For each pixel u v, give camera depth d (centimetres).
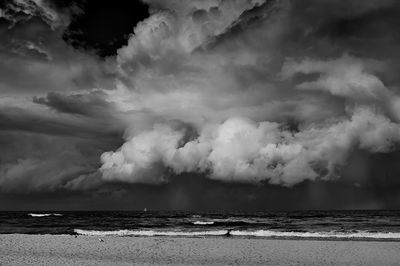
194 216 9406
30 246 2475
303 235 3419
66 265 1789
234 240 2766
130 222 6284
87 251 2262
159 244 2555
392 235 3269
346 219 6881
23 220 6981
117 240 2792
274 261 1952
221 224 5484
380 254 2147
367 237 3241
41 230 4597
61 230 4578
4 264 1808
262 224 5431
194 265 1833
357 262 1931
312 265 1861
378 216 8331
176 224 5578
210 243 2606
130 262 1889
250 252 2225
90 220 7000
